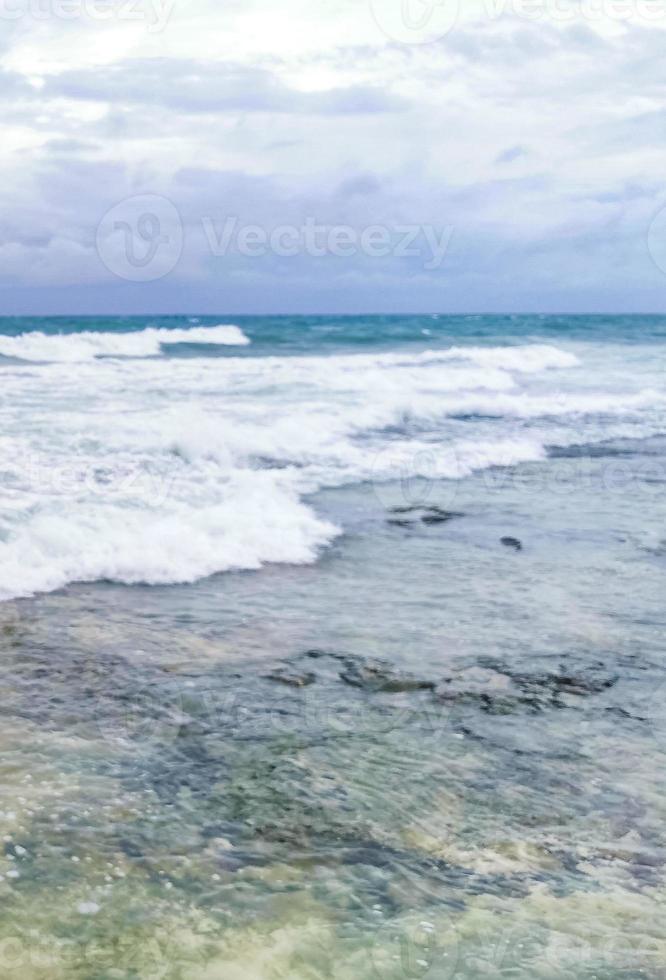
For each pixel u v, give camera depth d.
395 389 17.97
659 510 9.15
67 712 4.35
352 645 5.36
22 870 3.10
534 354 26.52
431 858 3.29
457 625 5.74
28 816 3.43
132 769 3.85
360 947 2.79
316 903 3.01
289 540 7.55
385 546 7.64
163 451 10.32
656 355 29.47
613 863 3.29
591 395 18.19
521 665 5.11
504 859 3.29
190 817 3.50
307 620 5.78
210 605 6.03
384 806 3.63
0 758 3.86
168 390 16.03
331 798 3.68
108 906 2.94
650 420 15.26
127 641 5.31
